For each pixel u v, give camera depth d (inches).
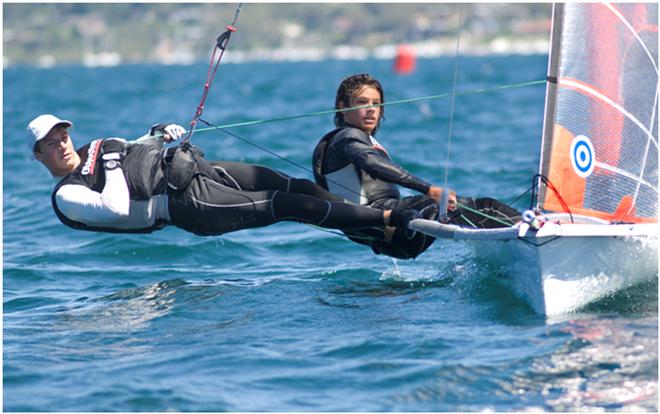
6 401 644.7
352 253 1112.2
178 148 863.1
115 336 791.1
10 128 2906.0
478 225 882.1
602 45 805.9
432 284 916.6
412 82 6220.5
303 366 694.5
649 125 834.2
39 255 1159.0
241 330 787.4
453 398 628.4
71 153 865.5
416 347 717.3
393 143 2249.0
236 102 4320.9
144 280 1024.9
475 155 1980.8
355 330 770.8
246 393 649.0
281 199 859.4
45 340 788.6
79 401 642.2
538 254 751.7
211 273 1044.5
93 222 856.9
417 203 879.1
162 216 863.1
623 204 824.3
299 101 4286.4
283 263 1082.1
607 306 786.8
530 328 741.3
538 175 802.2
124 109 3944.4
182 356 725.3
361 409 618.8
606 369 652.7
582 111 799.1
